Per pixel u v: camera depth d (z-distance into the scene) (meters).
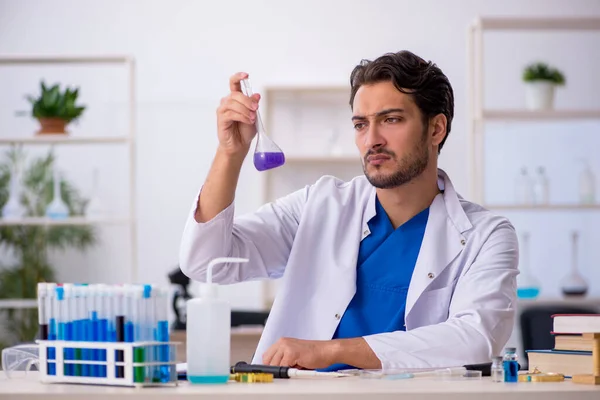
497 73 6.35
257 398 1.17
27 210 6.04
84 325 1.36
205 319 1.36
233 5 6.44
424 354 1.66
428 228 2.00
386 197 2.03
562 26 4.98
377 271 2.01
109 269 6.20
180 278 4.57
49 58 5.24
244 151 1.87
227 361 1.37
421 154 1.96
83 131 6.27
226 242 1.95
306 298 2.04
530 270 6.24
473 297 1.86
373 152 1.94
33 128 6.29
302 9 6.44
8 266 6.09
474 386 1.32
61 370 1.37
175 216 6.22
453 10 6.39
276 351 1.64
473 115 5.00
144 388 1.28
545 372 1.61
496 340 1.76
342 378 1.50
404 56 1.97
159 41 6.42
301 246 2.07
